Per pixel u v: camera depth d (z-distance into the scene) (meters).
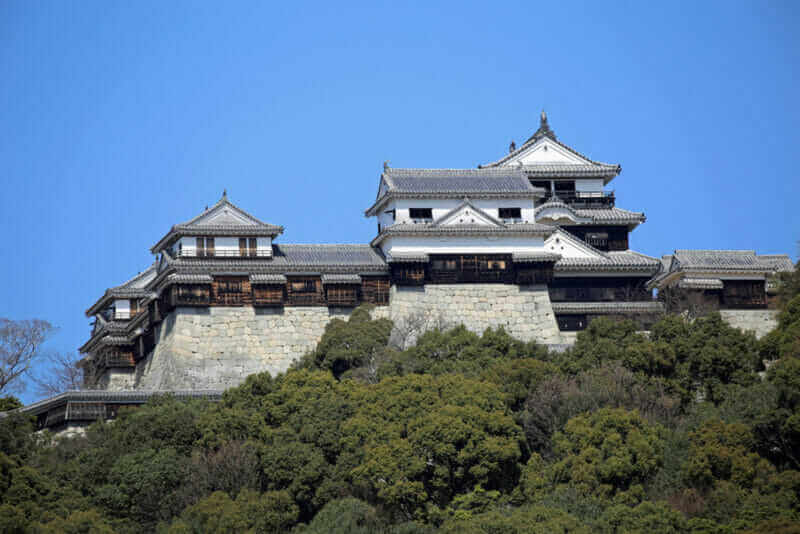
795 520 83.06
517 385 101.19
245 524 89.06
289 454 94.19
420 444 93.12
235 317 121.88
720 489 87.19
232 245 124.56
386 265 124.75
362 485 92.44
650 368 103.69
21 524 87.44
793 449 91.19
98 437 100.50
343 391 102.62
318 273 124.12
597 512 87.06
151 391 109.62
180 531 88.00
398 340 117.00
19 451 98.19
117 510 92.81
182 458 96.19
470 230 125.81
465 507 90.50
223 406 102.44
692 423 96.69
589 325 112.94
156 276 125.88
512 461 93.12
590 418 94.69
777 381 95.19
